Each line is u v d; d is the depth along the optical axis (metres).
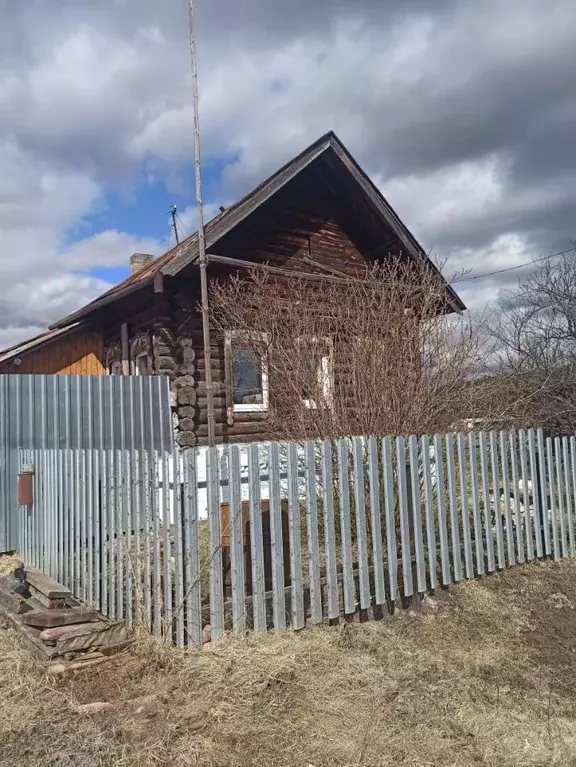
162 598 4.23
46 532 6.07
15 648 4.27
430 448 6.01
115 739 3.19
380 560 5.11
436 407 7.59
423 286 8.38
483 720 3.67
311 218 11.15
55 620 4.19
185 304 9.22
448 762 3.23
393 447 5.74
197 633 4.04
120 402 8.51
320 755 3.17
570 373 12.36
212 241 9.01
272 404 7.93
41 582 4.93
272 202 10.55
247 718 3.42
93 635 4.09
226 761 3.07
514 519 6.86
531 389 11.05
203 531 5.31
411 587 5.32
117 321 11.47
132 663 4.01
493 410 9.09
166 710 3.46
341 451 5.02
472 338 8.38
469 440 6.21
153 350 9.77
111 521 4.71
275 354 7.83
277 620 4.42
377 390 6.91
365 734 3.36
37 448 7.73
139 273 12.27
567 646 5.03
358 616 4.96
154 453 4.27
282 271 10.02
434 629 5.03
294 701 3.65
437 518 5.98
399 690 3.93
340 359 7.59
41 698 3.61
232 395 9.49
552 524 7.06
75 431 8.09
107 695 3.66
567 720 3.82
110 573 4.68
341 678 3.94
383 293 7.86
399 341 7.43
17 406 7.69
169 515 4.20
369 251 12.08
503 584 6.11
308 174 11.07
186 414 8.97
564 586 6.28
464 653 4.67
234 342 9.43
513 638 5.09
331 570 4.77
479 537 6.16
